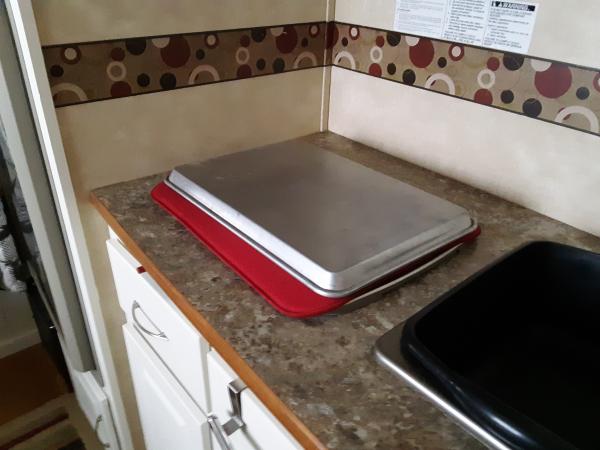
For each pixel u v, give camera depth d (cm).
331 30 114
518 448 45
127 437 129
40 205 99
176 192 89
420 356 54
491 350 69
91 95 88
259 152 101
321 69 117
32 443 151
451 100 96
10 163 109
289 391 55
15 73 86
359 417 52
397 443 49
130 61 90
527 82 84
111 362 115
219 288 69
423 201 83
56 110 86
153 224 84
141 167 100
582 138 80
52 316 140
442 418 52
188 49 96
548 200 87
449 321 63
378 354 58
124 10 86
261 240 73
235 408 67
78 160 92
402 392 54
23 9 77
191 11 93
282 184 87
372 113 113
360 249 69
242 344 60
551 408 61
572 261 73
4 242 138
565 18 76
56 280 109
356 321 64
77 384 152
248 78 106
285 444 58
